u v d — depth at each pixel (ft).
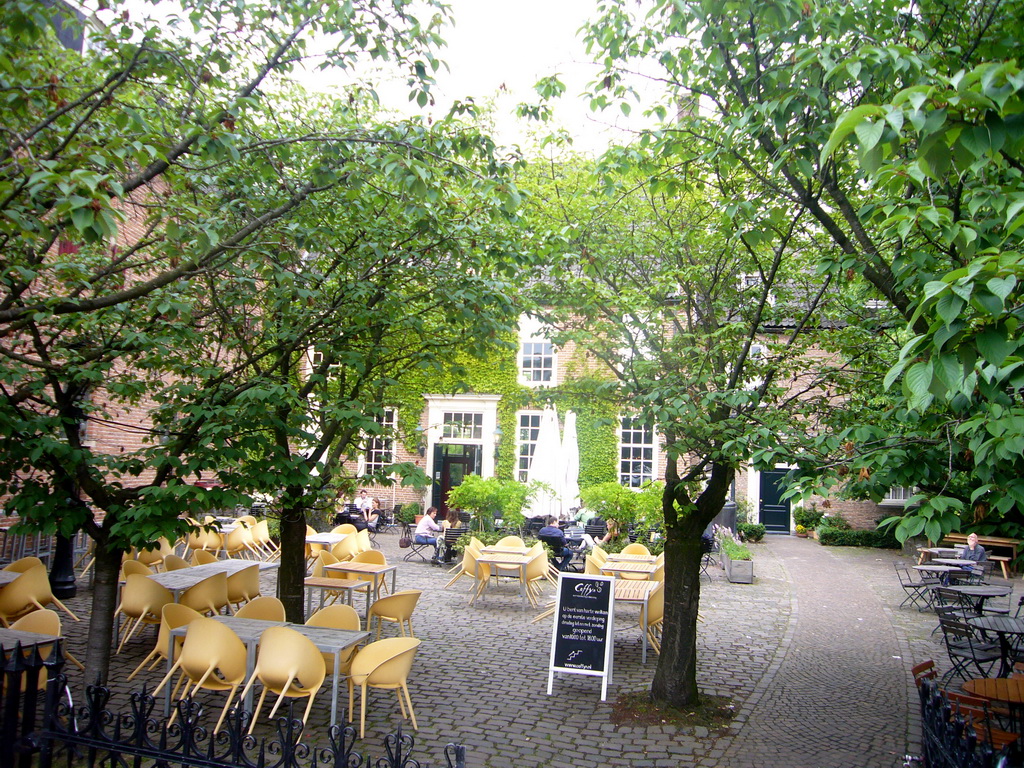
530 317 28.96
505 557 42.27
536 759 20.29
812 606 44.70
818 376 24.07
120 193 13.66
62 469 20.76
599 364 30.04
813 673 30.55
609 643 26.08
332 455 29.30
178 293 23.06
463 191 25.00
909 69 13.71
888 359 21.71
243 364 23.00
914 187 16.71
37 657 12.46
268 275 24.29
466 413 79.10
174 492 18.56
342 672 22.80
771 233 20.29
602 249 27.78
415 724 22.00
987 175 14.33
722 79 19.57
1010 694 19.69
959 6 17.38
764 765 20.45
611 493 54.80
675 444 22.40
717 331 22.72
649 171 22.26
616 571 37.73
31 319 18.04
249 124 24.56
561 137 26.94
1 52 15.65
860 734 23.24
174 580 30.37
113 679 25.44
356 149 21.17
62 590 37.81
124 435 47.73
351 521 63.36
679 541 25.64
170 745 18.72
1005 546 62.03
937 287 7.76
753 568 52.95
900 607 45.21
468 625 36.68
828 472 15.87
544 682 27.66
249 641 21.07
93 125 18.85
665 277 26.43
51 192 14.96
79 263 23.06
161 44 18.30
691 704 25.02
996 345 8.01
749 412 20.27
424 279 26.35
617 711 24.44
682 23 18.31
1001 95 8.13
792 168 17.80
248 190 24.11
